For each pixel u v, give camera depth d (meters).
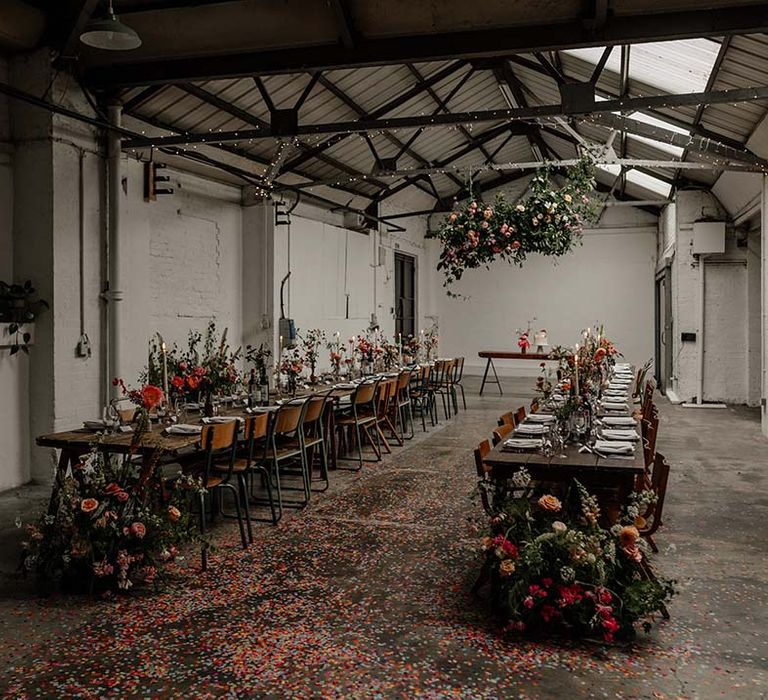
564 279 15.64
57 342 6.12
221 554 4.41
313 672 2.97
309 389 7.46
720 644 3.21
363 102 8.91
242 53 5.93
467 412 10.76
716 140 8.14
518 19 5.38
